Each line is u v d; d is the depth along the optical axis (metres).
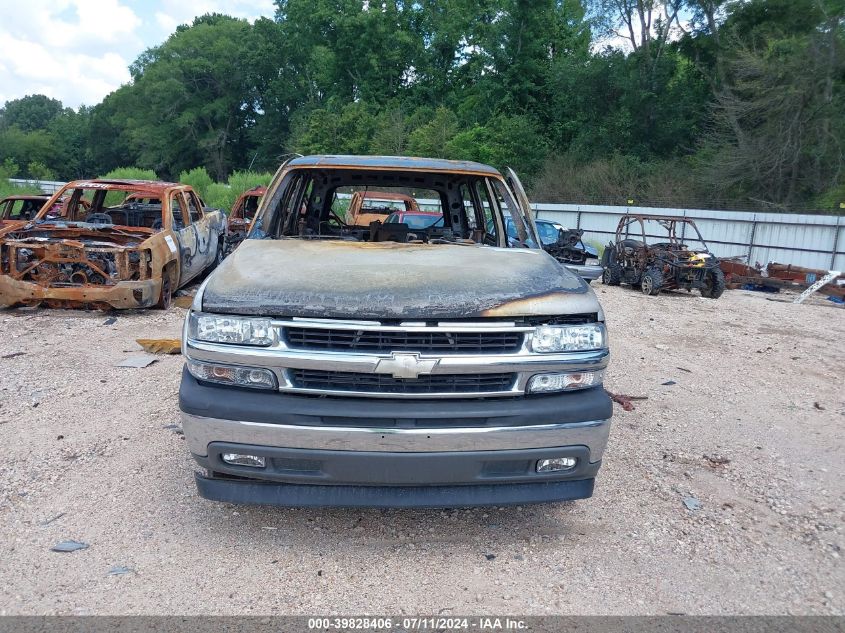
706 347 8.97
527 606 2.99
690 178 33.56
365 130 46.16
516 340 3.19
